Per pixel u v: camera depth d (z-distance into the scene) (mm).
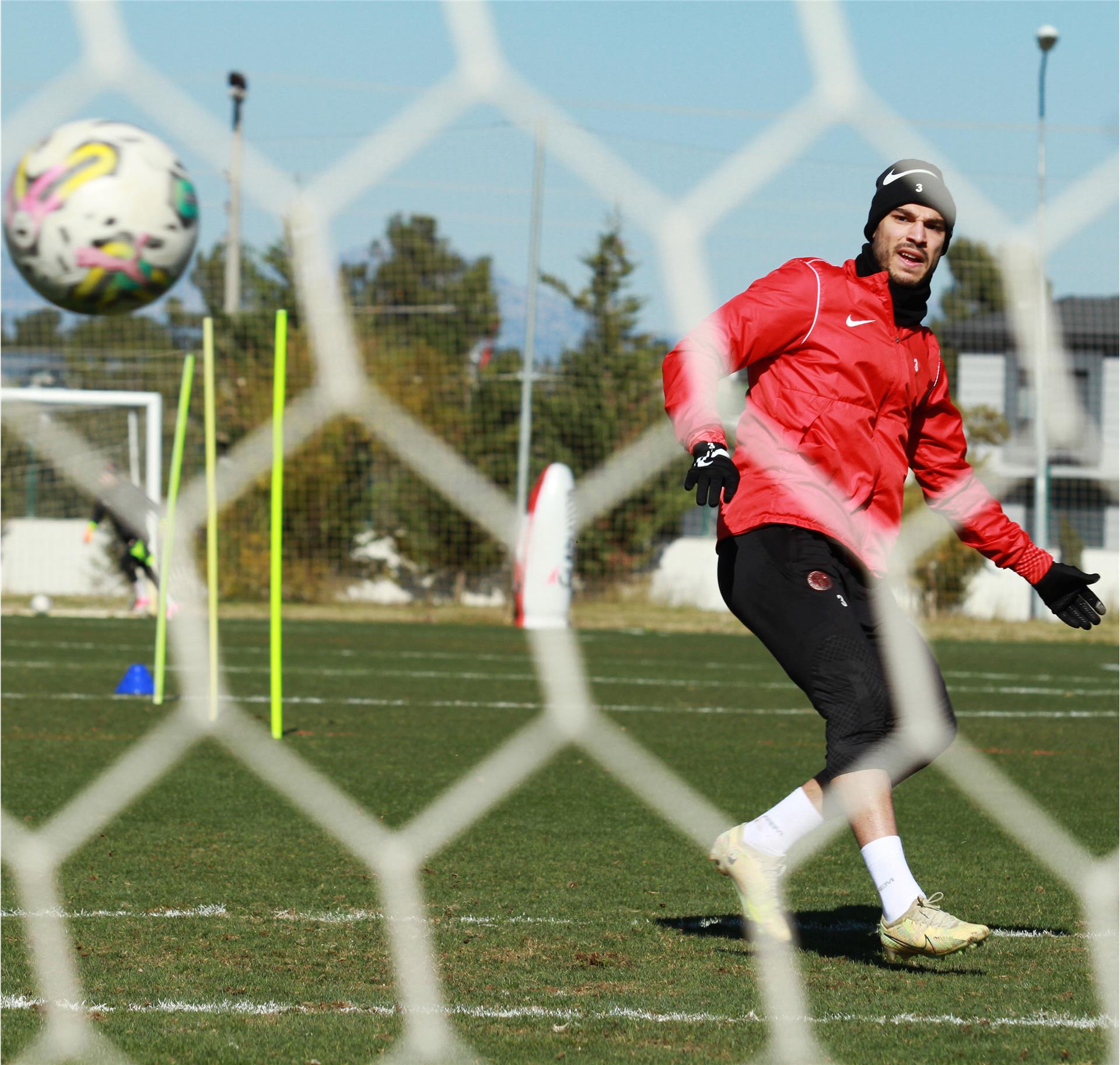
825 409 12219
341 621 64500
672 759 26766
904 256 12414
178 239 13422
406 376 64188
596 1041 10297
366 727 30531
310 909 14586
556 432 56656
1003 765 26906
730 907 14984
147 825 19266
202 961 12500
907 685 12500
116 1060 9758
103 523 73875
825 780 12734
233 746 27078
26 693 35375
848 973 12352
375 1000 11352
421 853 17672
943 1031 10594
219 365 60031
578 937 13594
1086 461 51906
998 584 71250
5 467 71625
